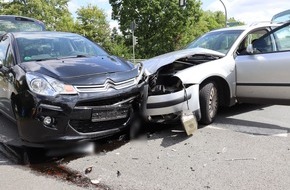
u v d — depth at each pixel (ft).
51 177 13.48
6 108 18.08
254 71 18.65
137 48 142.31
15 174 13.91
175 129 18.38
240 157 14.55
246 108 22.24
